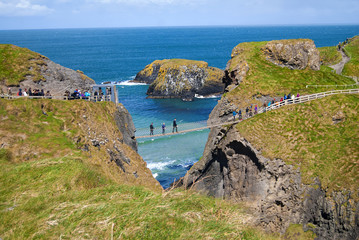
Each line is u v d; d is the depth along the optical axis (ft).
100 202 47.03
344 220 98.73
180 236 37.81
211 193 141.28
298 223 109.91
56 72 128.77
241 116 137.08
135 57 622.95
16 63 120.26
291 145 121.08
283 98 147.43
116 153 105.29
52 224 39.81
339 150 114.83
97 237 37.47
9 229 38.65
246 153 125.70
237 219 45.44
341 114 129.59
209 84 322.75
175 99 312.50
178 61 336.49
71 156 75.97
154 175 161.79
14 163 70.69
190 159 180.75
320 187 108.27
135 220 40.96
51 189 53.21
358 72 196.85
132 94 330.95
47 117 93.45
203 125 140.15
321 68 206.18
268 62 180.24
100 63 538.06
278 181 115.55
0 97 96.99
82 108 103.76
